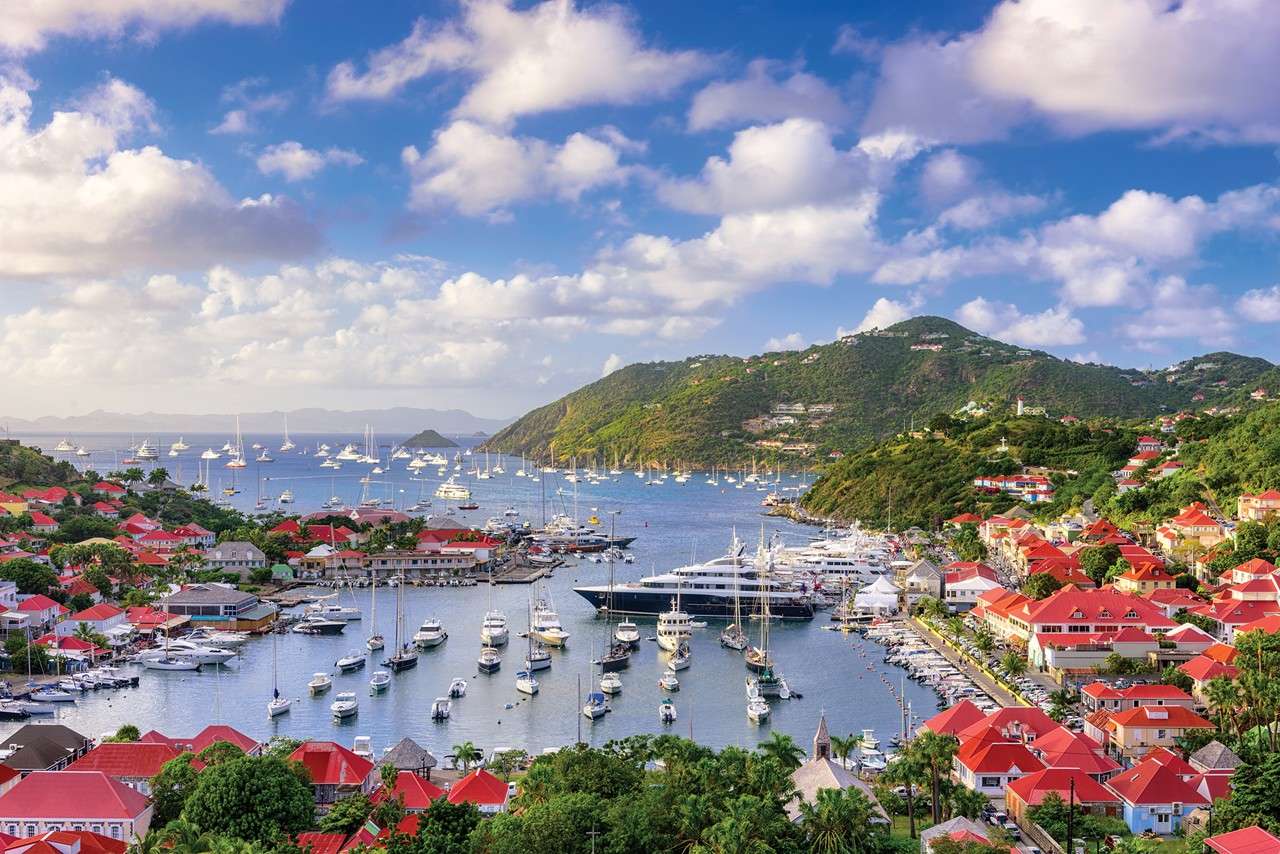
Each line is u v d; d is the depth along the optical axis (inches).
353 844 4411.9
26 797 4766.2
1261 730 5502.0
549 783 4877.0
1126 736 6028.5
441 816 4471.0
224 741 5442.9
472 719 7244.1
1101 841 4847.4
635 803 4434.1
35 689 7731.3
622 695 7859.3
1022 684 7662.4
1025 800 5157.5
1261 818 4471.0
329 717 7278.5
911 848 4534.9
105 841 4446.4
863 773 5979.3
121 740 6087.6
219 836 4207.7
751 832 4104.3
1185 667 7076.8
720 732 6939.0
